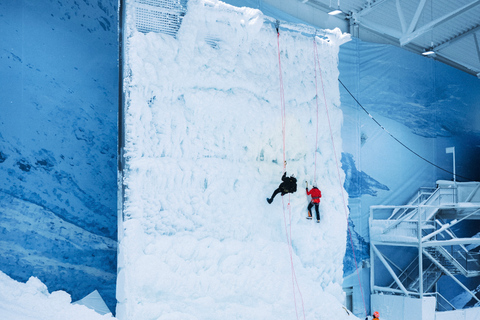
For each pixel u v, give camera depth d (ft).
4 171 32.40
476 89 72.84
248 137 36.65
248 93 36.73
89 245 36.04
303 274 37.86
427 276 59.31
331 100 42.63
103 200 37.24
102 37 38.17
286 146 39.06
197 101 33.76
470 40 66.49
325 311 36.99
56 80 35.24
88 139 36.76
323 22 58.80
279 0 53.36
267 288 35.01
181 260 31.58
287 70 39.60
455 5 59.21
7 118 32.73
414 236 54.34
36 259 33.27
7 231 32.22
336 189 41.86
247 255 34.86
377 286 57.67
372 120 60.13
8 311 25.03
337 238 40.88
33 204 33.50
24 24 33.81
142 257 30.09
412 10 60.80
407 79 64.28
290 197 38.68
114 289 36.96
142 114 31.37
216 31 35.58
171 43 33.14
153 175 31.48
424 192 64.08
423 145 65.21
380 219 59.67
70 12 36.22
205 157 34.32
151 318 29.32
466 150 70.38
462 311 54.54
